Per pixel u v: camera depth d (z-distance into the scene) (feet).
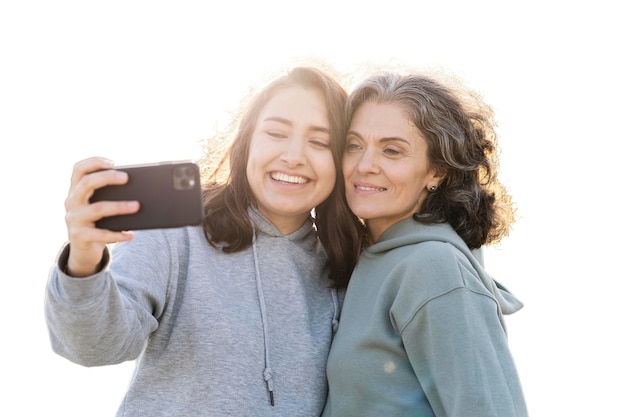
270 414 6.06
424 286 5.95
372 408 6.08
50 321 4.97
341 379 6.22
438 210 6.71
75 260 4.61
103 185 4.55
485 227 6.91
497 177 7.30
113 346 5.11
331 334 6.63
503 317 6.25
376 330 6.14
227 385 5.91
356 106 6.61
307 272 6.88
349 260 7.02
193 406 5.84
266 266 6.57
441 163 6.58
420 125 6.44
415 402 5.96
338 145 6.66
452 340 5.70
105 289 4.79
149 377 5.97
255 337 6.16
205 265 6.27
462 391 5.53
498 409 5.49
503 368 5.73
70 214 4.52
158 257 6.05
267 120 6.50
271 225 6.73
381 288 6.31
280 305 6.48
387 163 6.44
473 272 6.13
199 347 5.93
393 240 6.54
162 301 5.96
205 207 6.62
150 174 4.66
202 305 6.05
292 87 6.63
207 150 7.32
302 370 6.30
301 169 6.48
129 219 4.64
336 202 7.00
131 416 5.90
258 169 6.49
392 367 6.09
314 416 6.28
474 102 7.12
